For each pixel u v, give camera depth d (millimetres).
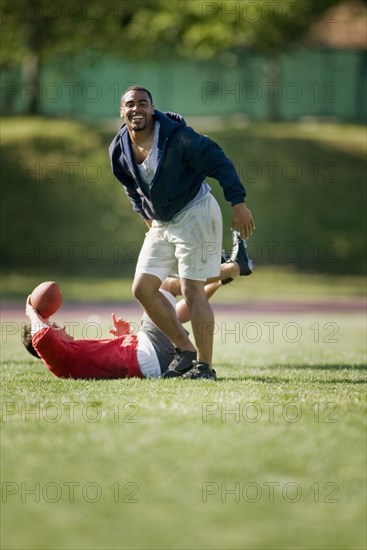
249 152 113875
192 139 27547
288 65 159875
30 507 15938
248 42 123812
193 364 28859
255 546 14016
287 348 44562
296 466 17953
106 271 99188
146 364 29094
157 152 27453
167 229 28484
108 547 14023
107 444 19422
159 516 15391
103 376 29172
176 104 159375
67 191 107562
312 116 158375
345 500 16203
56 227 103938
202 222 28234
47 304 29359
